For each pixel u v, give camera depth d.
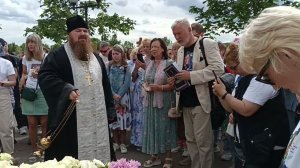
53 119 3.33
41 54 5.85
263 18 1.04
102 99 3.58
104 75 3.74
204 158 4.33
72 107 3.31
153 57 5.12
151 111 5.03
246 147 2.58
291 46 0.98
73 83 3.42
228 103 2.77
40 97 5.79
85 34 3.50
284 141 2.49
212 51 4.23
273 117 2.50
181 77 4.24
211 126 4.31
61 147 3.35
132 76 6.25
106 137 3.57
